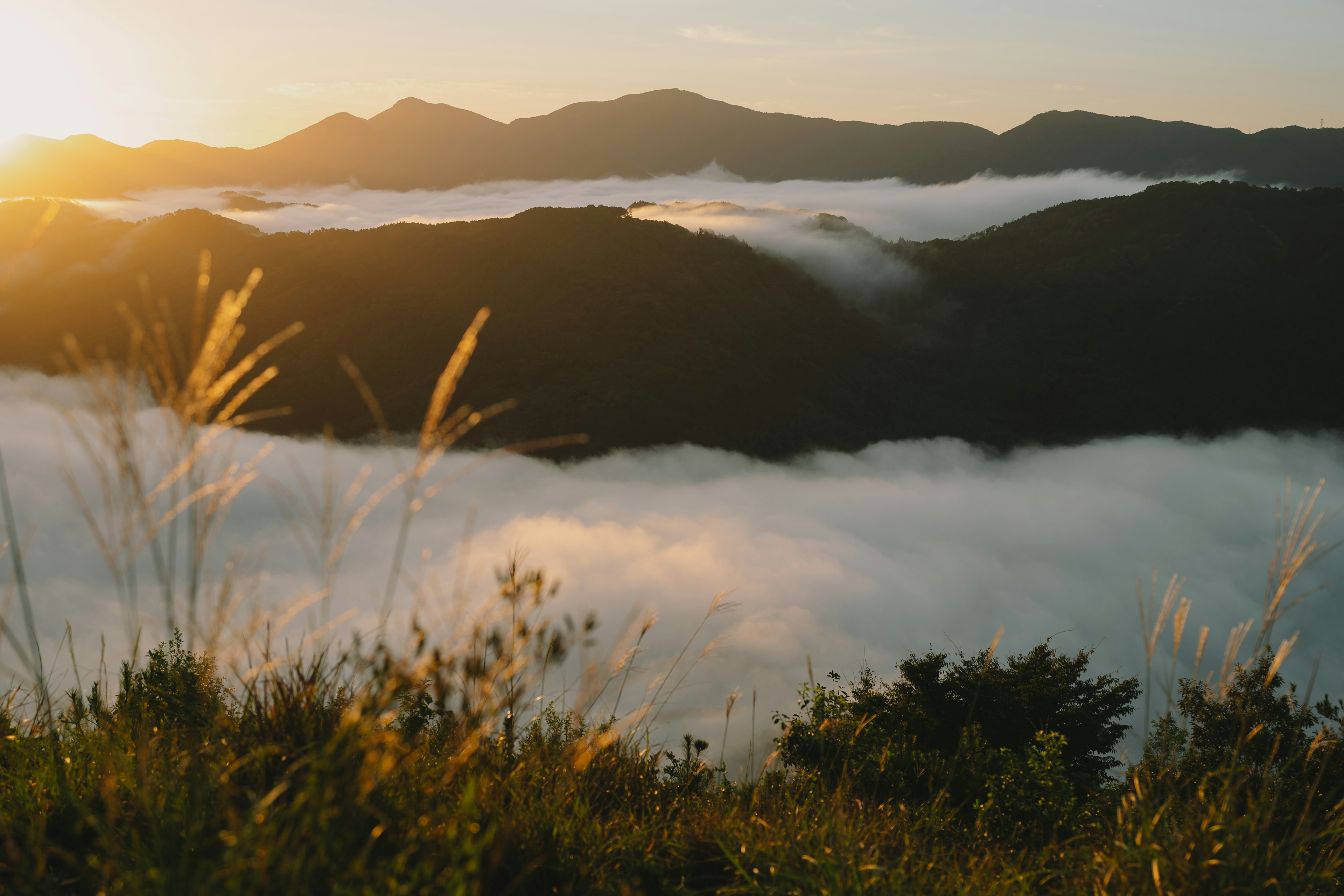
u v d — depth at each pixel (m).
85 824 2.14
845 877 2.29
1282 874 2.22
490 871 1.87
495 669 1.76
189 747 2.09
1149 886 2.22
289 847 1.65
